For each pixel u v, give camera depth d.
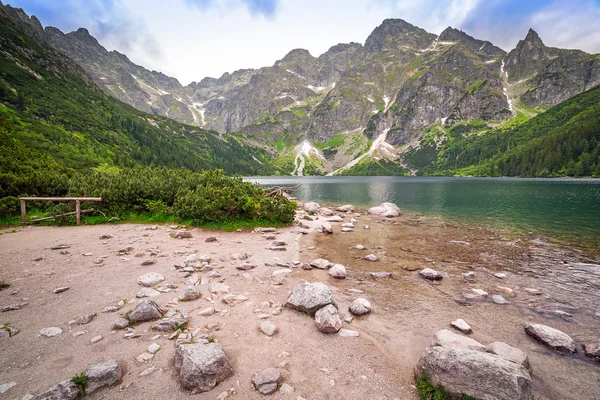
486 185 84.75
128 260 11.48
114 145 122.44
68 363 5.14
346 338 6.62
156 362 5.29
